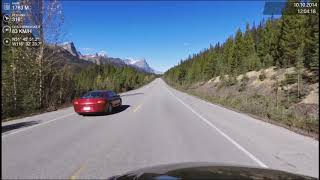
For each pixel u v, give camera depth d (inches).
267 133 498.0
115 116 755.4
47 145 398.3
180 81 5910.4
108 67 5132.9
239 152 363.6
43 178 257.9
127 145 402.6
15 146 390.9
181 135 480.4
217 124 607.2
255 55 2652.6
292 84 1391.5
